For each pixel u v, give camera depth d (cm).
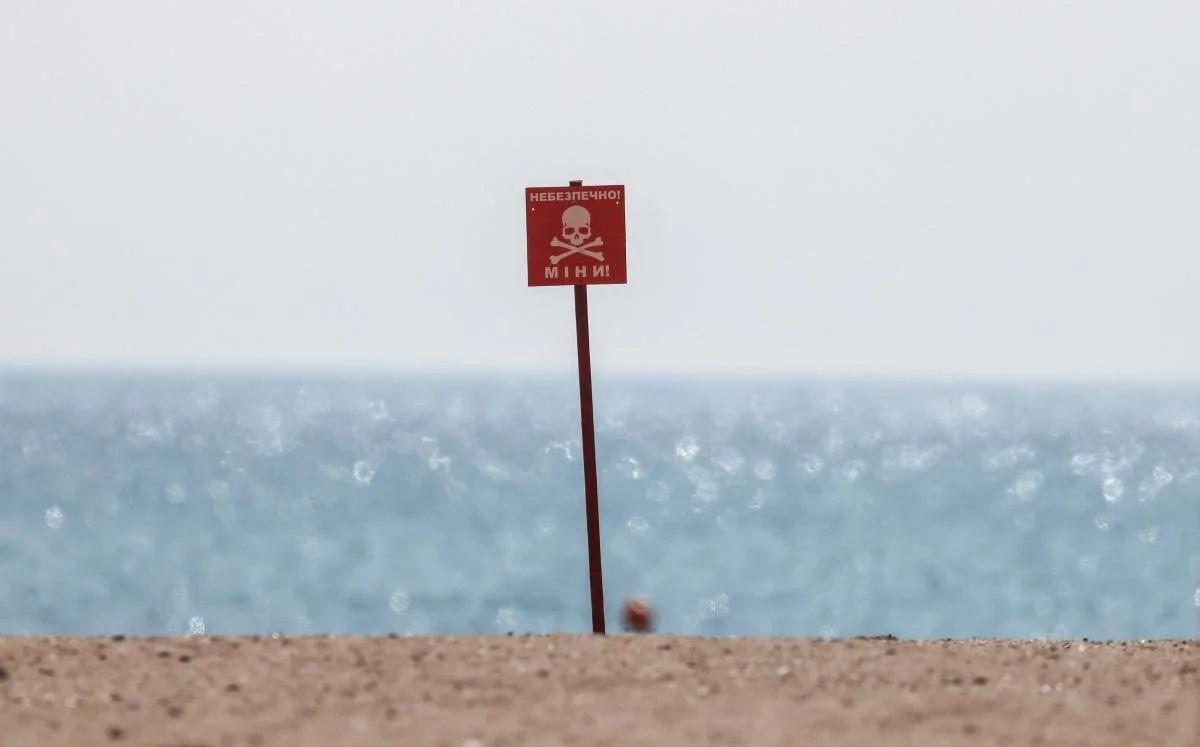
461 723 3238
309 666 3794
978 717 3384
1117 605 17662
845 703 3456
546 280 4750
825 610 17025
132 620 15638
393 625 15400
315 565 19712
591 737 3123
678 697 3497
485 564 19962
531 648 4022
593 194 4756
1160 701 3588
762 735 3155
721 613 16675
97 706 3409
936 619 16575
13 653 3956
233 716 3312
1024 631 15838
